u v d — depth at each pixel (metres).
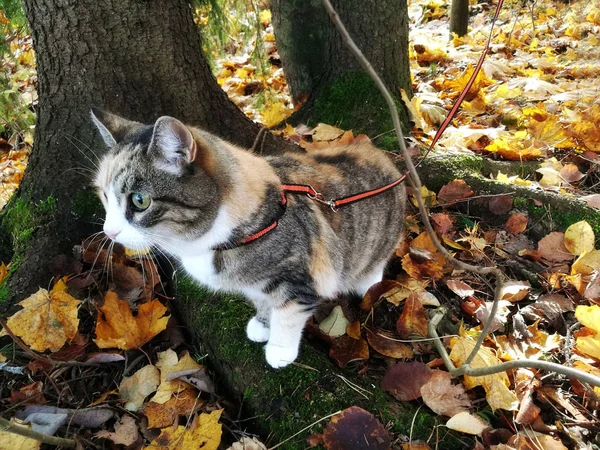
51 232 0.65
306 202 0.50
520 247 0.72
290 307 0.50
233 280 0.49
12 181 0.95
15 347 0.54
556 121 0.93
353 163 0.58
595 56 1.33
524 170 0.87
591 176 0.87
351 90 0.92
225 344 0.55
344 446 0.44
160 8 0.64
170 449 0.45
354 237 0.55
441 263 0.65
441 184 0.80
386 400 0.49
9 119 0.99
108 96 0.65
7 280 0.62
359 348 0.54
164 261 0.66
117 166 0.45
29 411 0.48
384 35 0.91
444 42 1.53
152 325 0.55
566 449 0.45
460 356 0.52
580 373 0.37
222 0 0.92
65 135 0.66
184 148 0.42
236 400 0.53
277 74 1.31
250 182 0.46
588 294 0.61
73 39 0.61
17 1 0.75
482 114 1.05
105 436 0.47
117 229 0.46
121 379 0.54
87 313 0.59
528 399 0.49
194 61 0.71
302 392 0.49
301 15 0.96
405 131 0.91
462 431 0.46
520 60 1.36
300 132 0.90
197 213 0.44
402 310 0.61
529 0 1.72
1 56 0.83
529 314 0.60
